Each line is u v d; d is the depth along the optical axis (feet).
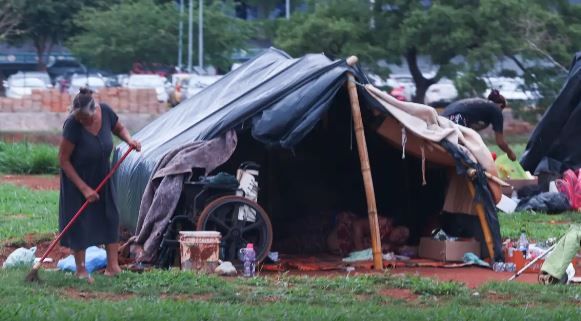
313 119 60.70
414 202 70.64
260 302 47.80
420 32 186.91
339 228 67.56
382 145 70.49
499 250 62.34
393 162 70.90
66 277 51.39
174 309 43.93
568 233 55.31
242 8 308.60
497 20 185.78
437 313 45.03
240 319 42.37
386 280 53.93
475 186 63.00
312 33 187.62
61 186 51.67
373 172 71.46
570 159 94.53
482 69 186.80
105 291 49.32
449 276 58.59
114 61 262.88
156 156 66.90
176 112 81.46
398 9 193.16
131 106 199.41
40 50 282.15
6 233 73.46
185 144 61.62
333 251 67.56
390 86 196.95
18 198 97.40
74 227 51.29
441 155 63.31
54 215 85.15
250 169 60.90
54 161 128.67
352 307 46.39
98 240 51.75
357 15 192.85
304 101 60.95
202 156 60.29
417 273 58.75
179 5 282.97
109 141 51.80
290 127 60.70
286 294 49.49
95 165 51.34
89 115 50.26
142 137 81.56
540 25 186.29
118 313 42.37
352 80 61.82
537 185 92.58
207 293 49.52
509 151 83.20
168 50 264.31
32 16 270.26
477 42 189.78
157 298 47.11
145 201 61.11
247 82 75.10
